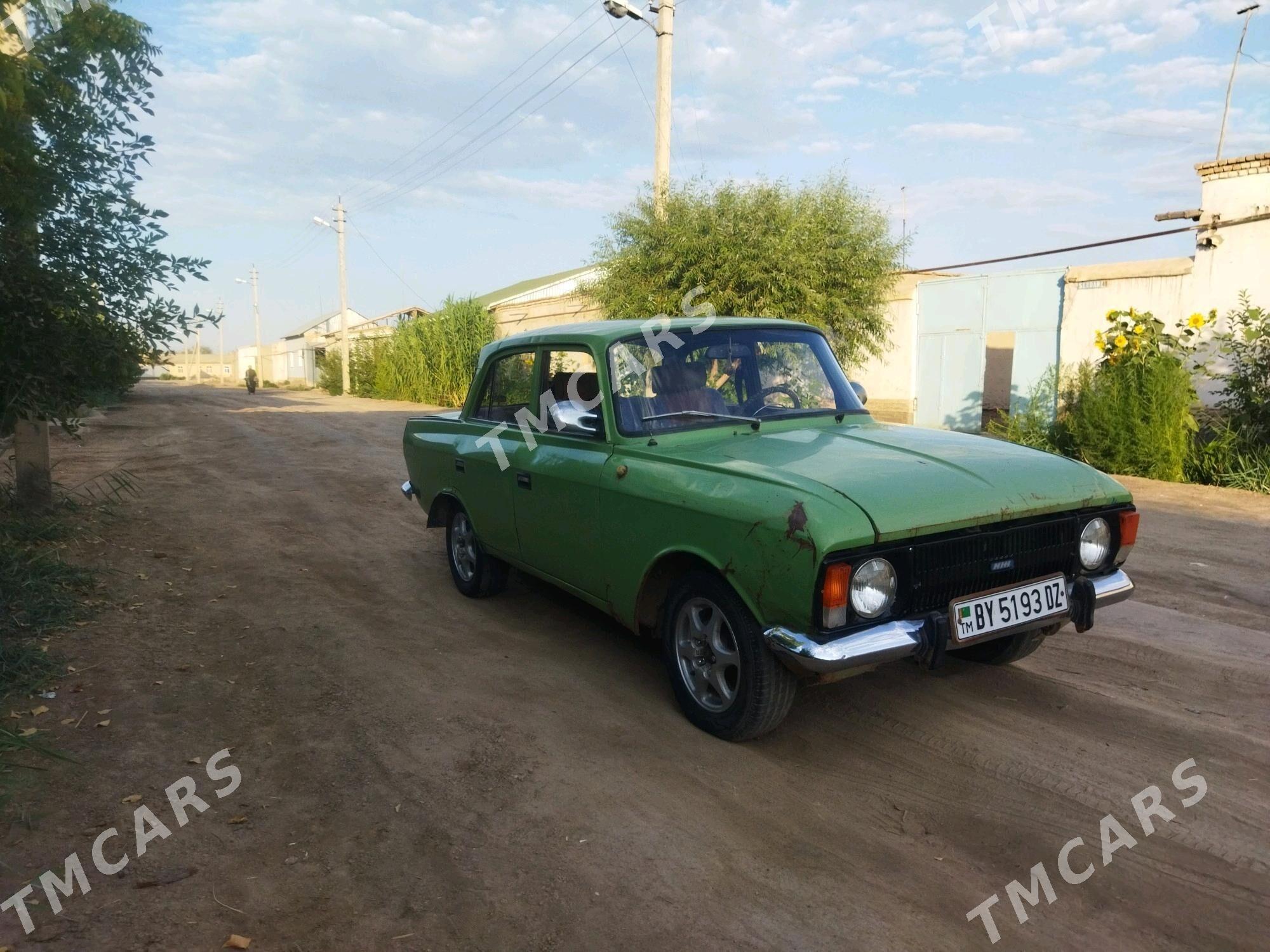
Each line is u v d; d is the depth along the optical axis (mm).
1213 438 10859
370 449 14797
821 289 13312
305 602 5684
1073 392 13180
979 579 3285
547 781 3312
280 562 6734
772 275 12727
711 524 3383
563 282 39125
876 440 3912
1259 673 4336
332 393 46375
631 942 2428
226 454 14172
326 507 9141
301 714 3936
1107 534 3652
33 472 7992
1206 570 6332
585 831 2975
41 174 5969
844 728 3734
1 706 3938
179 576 6258
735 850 2855
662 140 15102
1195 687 4152
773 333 4699
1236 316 10781
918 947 2406
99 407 7512
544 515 4539
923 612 3186
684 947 2408
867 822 3020
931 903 2590
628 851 2854
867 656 2975
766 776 3334
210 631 5055
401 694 4164
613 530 3980
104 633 4957
